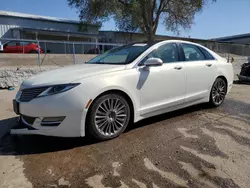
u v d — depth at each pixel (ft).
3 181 7.22
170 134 10.71
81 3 73.05
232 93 21.40
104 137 9.90
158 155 8.73
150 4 74.02
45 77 9.89
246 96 19.80
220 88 15.46
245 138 10.22
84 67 11.12
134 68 10.74
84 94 9.06
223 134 10.67
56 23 88.22
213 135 10.56
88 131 9.54
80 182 7.13
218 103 15.43
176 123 12.20
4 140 10.37
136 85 10.60
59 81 9.12
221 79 15.43
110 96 9.84
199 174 7.48
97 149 9.27
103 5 68.44
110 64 11.38
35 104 8.95
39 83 9.30
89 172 7.66
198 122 12.34
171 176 7.39
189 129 11.32
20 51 47.83
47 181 7.20
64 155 8.84
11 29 74.84
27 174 7.59
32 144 9.88
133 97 10.54
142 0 68.39
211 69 14.47
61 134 9.01
